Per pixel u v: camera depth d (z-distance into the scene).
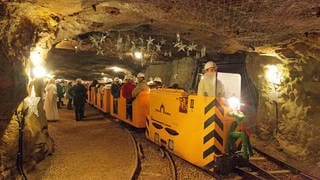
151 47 16.72
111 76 41.62
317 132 9.79
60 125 16.03
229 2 6.41
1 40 5.28
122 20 9.23
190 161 8.63
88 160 9.31
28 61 7.21
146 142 12.17
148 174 8.16
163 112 10.61
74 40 13.92
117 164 8.92
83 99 18.19
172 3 7.16
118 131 14.48
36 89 8.79
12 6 5.29
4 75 5.66
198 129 8.25
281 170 8.79
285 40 9.23
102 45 16.22
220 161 7.65
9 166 6.32
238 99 7.97
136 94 13.55
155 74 26.84
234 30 8.93
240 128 7.76
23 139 7.47
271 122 12.77
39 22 7.20
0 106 5.77
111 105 19.22
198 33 11.53
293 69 10.74
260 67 12.80
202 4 6.87
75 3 6.84
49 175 7.77
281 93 11.91
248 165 8.49
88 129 14.97
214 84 7.96
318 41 8.30
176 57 21.67
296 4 6.13
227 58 16.06
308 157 9.90
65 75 42.16
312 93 10.07
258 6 6.46
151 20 9.36
